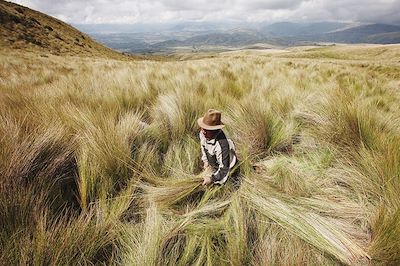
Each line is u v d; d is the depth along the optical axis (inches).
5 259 75.1
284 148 169.5
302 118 191.6
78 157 123.3
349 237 96.7
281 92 252.7
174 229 97.7
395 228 87.8
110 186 116.1
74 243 83.2
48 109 159.0
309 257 90.3
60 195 107.7
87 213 99.7
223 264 88.4
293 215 103.4
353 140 150.8
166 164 144.8
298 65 847.7
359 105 169.2
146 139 156.2
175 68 554.6
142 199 115.6
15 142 109.0
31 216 90.0
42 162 111.8
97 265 85.6
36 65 666.8
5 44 1476.4
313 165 146.4
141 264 83.6
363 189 116.7
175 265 88.0
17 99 194.1
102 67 663.8
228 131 179.2
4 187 92.3
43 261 76.4
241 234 94.3
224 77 382.6
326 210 109.8
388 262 85.0
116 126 150.2
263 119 174.9
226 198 121.6
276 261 88.4
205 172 134.6
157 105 203.3
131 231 96.7
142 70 483.5
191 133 176.4
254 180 129.6
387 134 154.4
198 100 205.6
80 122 146.9
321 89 254.8
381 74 842.2
